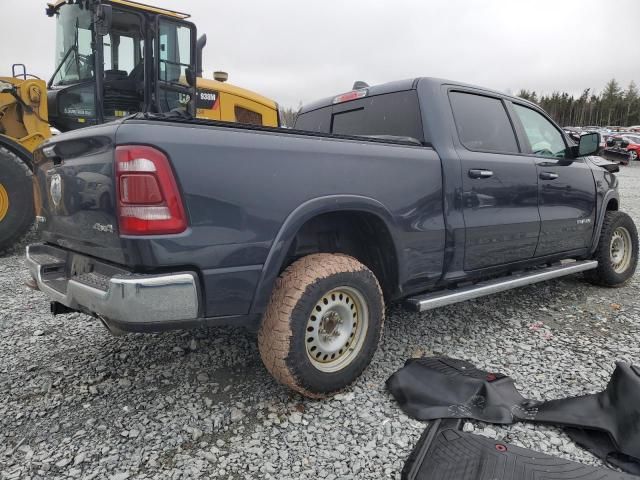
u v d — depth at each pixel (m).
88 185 2.34
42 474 2.15
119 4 6.06
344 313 2.77
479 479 1.92
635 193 14.49
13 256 6.40
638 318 4.19
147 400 2.77
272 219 2.41
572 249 4.52
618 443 2.20
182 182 2.15
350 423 2.52
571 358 3.32
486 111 3.81
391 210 2.90
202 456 2.27
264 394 2.82
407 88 3.52
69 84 6.81
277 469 2.18
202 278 2.24
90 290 2.24
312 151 2.58
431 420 2.50
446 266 3.30
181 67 6.92
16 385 2.94
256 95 8.49
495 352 3.42
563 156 4.67
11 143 6.27
